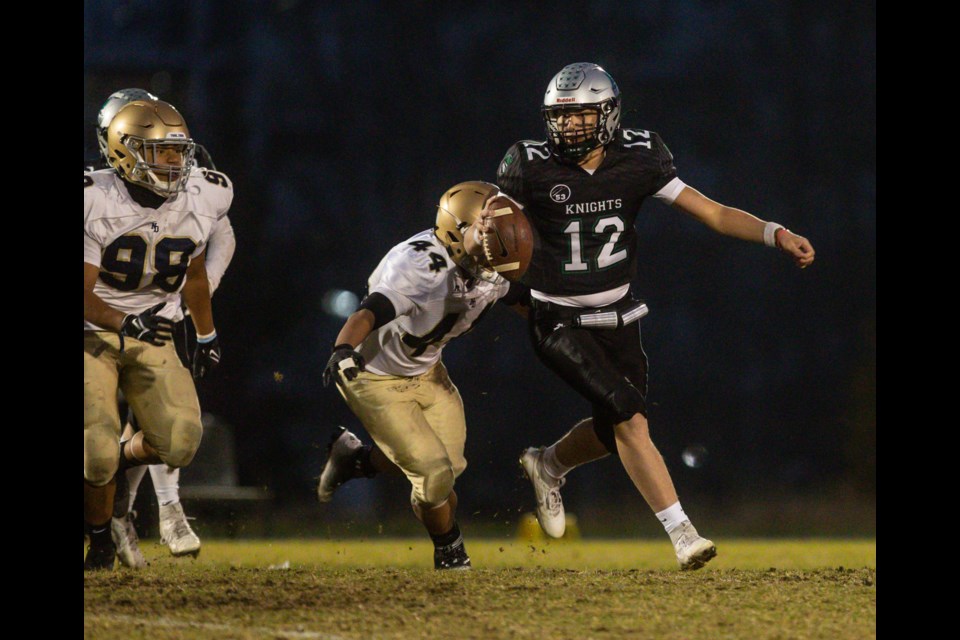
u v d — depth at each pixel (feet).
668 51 247.50
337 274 232.94
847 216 251.60
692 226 247.09
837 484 230.68
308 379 225.97
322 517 196.95
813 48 252.42
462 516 222.28
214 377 219.61
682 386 243.60
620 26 246.47
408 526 181.98
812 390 245.65
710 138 249.96
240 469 218.38
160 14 228.43
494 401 232.32
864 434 215.92
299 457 220.43
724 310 247.29
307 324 229.66
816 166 252.21
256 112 230.68
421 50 241.14
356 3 238.27
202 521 132.98
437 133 240.73
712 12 249.96
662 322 245.24
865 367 218.79
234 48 231.30
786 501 219.20
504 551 100.78
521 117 242.58
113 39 224.33
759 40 251.39
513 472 229.66
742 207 249.34
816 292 250.16
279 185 231.50
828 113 252.21
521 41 244.01
